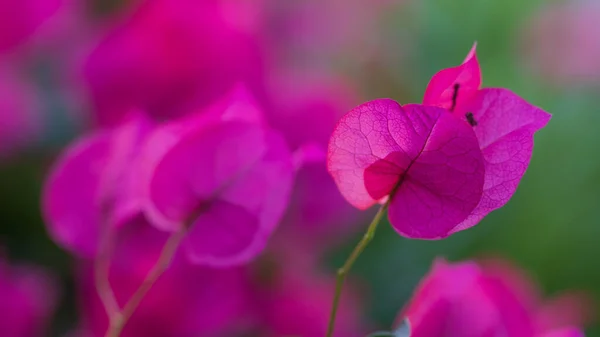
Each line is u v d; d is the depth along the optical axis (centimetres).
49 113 64
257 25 59
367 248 67
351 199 38
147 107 52
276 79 62
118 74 52
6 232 59
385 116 36
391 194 37
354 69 82
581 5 90
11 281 52
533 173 80
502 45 91
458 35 88
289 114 52
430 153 36
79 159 45
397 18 85
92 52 52
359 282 63
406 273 66
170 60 52
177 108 52
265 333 51
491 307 43
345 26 80
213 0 53
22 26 57
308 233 53
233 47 52
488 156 37
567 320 51
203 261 42
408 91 82
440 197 37
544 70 90
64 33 65
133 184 45
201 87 52
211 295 48
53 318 56
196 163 42
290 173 42
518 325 43
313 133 52
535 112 37
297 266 53
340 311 53
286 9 75
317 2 77
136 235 46
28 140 62
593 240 74
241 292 49
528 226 75
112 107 52
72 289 57
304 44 78
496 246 73
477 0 89
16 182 60
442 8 88
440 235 37
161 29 52
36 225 59
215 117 42
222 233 42
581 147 83
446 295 43
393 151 37
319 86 58
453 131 36
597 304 68
